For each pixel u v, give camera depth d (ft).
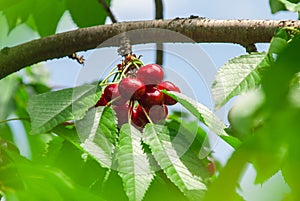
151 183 5.13
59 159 5.17
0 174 4.58
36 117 5.16
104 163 5.10
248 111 4.33
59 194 4.51
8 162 4.63
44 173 4.53
